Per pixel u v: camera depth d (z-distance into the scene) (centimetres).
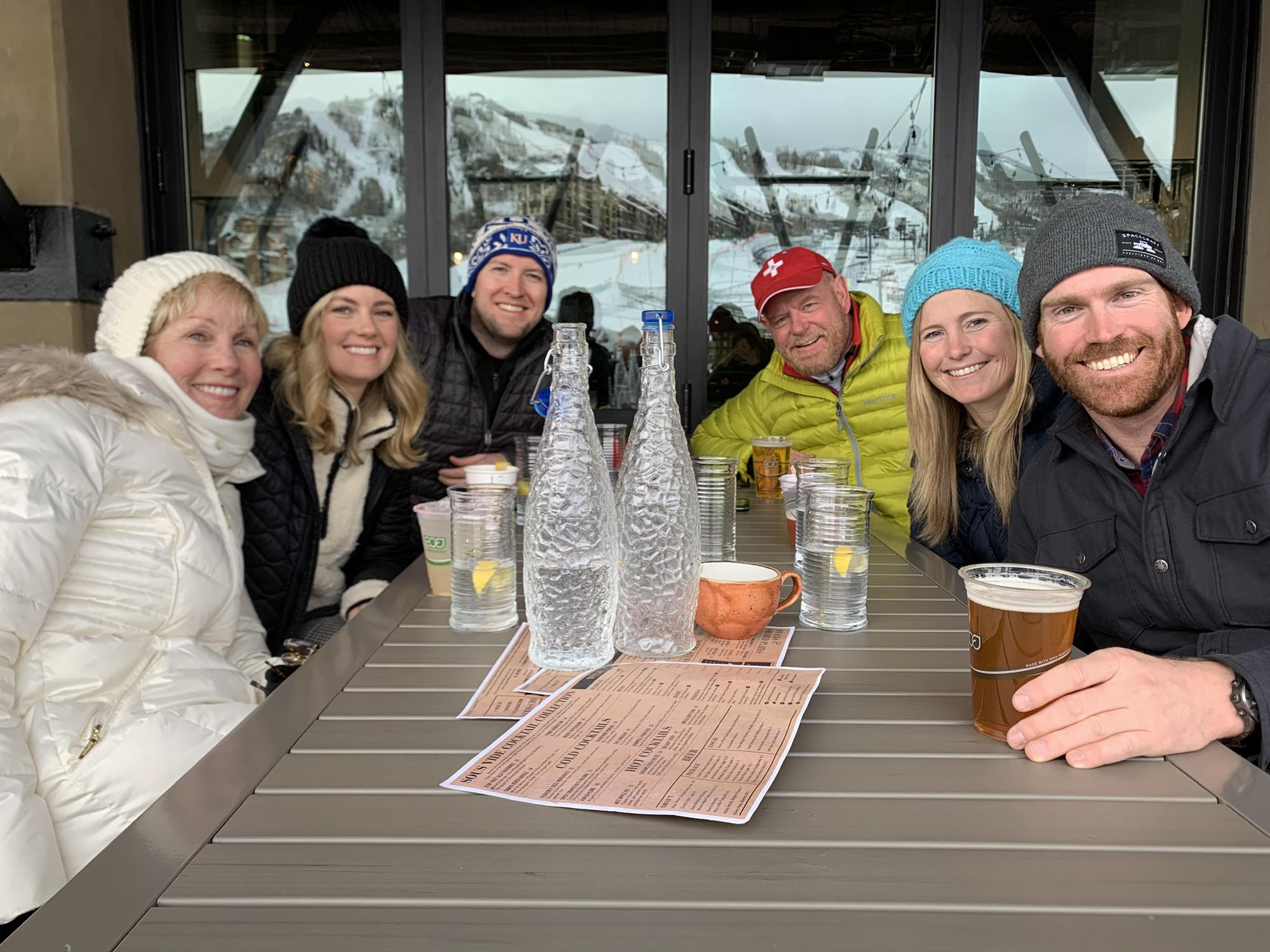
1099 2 322
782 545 158
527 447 174
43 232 270
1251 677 77
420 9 323
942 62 324
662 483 96
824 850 59
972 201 330
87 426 130
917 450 184
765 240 337
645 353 97
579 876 56
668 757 71
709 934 50
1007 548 168
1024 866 57
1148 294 123
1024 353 166
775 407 265
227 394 169
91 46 284
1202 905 53
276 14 323
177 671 134
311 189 334
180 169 321
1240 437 118
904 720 81
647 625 97
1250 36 311
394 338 206
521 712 81
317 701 85
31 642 124
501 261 265
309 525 190
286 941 49
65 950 48
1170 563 124
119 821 114
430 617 115
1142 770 71
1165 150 328
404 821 62
